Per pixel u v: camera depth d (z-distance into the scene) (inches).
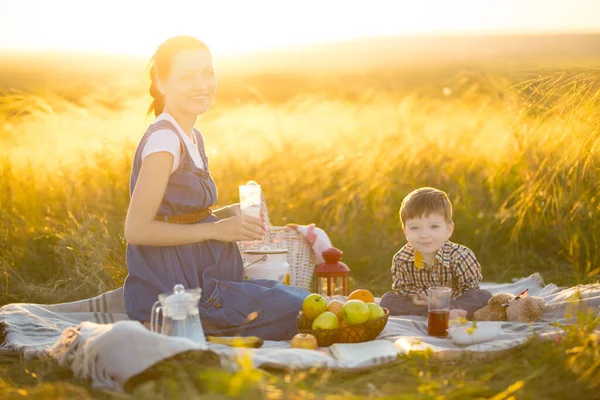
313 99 454.0
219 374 111.7
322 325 151.0
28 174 283.3
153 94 171.0
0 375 139.2
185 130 162.6
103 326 134.5
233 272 165.0
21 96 339.9
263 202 208.2
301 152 374.0
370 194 300.4
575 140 196.4
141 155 157.6
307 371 128.0
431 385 117.0
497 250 266.4
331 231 286.5
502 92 286.5
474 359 135.0
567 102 196.2
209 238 157.0
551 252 259.6
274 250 183.9
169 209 159.2
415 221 180.1
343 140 388.2
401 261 185.5
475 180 306.3
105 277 226.8
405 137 366.0
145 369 119.1
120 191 292.7
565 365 125.8
